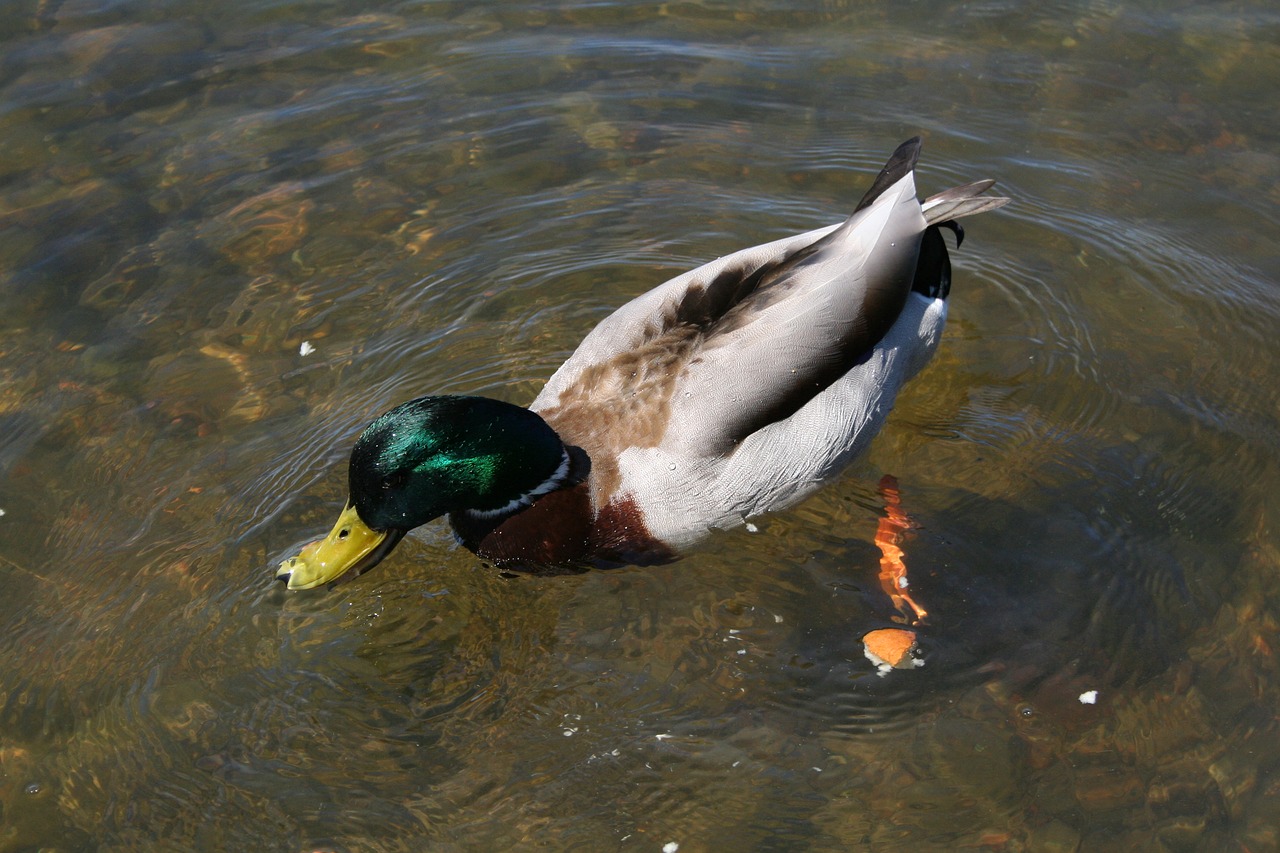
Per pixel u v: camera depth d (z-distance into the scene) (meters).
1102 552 1.11
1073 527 1.13
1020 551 1.12
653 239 1.31
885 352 1.15
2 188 1.32
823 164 1.36
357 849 0.99
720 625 1.09
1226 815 0.99
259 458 1.16
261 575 1.10
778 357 1.10
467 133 1.38
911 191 1.16
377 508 1.07
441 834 1.00
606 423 1.11
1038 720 1.04
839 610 1.09
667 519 1.10
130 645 1.07
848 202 1.33
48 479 1.14
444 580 1.12
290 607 1.09
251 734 1.04
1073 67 1.42
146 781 1.02
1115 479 1.15
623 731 1.04
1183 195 1.32
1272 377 1.20
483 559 1.13
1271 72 1.40
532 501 1.11
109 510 1.13
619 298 1.27
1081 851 0.99
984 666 1.06
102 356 1.21
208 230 1.30
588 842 1.00
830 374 1.12
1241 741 1.02
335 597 1.10
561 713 1.05
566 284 1.28
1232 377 1.20
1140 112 1.38
